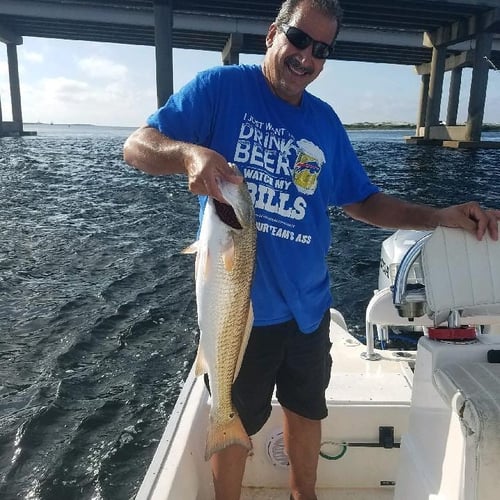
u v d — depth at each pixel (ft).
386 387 9.73
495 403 5.28
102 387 19.20
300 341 7.75
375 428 9.27
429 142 170.19
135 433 16.56
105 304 27.25
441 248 6.66
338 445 9.34
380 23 138.82
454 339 6.53
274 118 7.27
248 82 7.26
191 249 6.77
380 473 9.44
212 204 6.42
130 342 22.84
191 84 7.15
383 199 8.54
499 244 6.70
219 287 6.46
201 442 8.80
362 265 34.37
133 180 84.48
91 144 204.74
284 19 7.00
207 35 153.99
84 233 44.21
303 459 8.58
